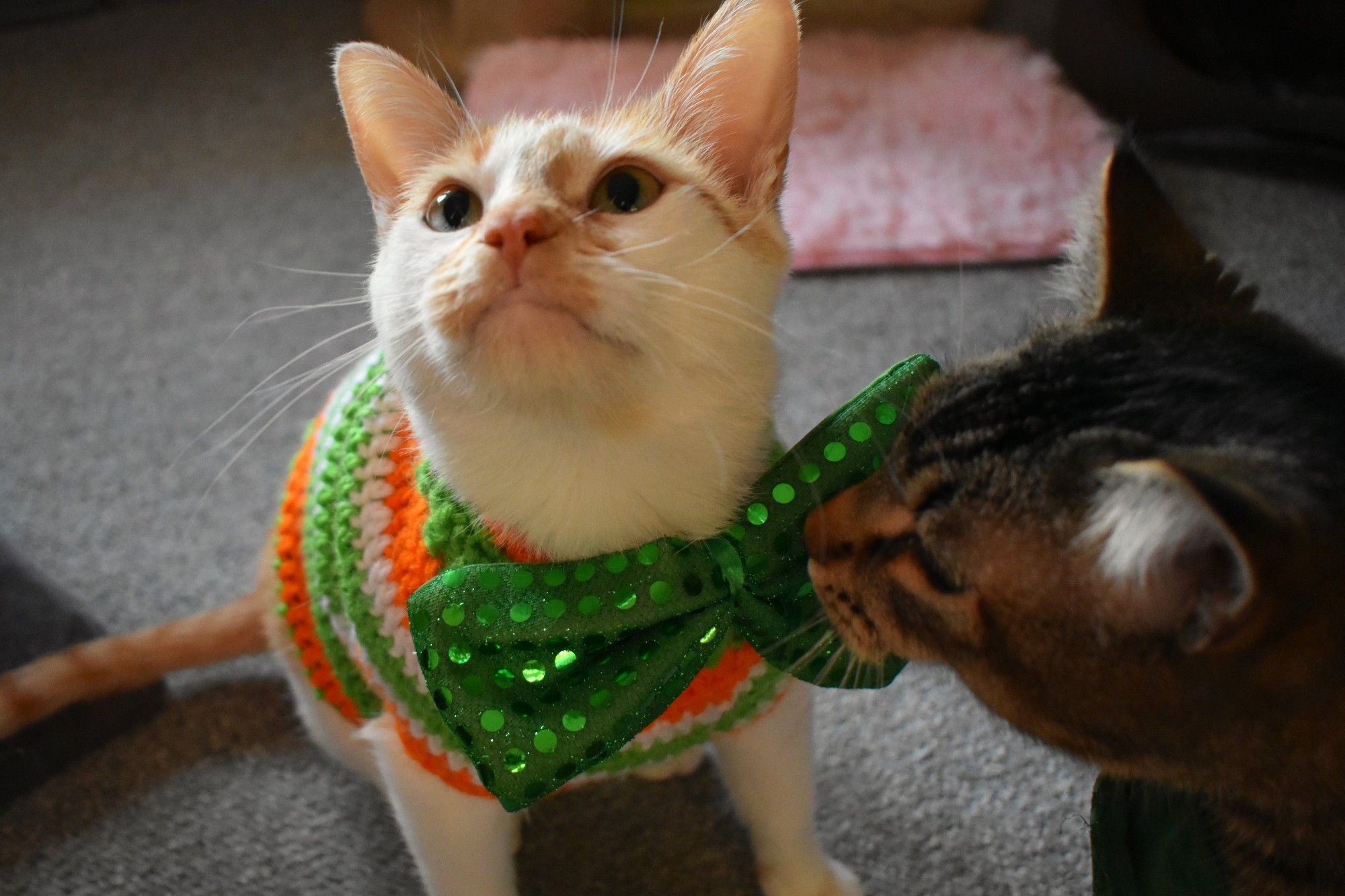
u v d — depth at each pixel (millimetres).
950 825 575
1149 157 604
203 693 645
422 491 469
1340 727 404
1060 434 409
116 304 888
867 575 451
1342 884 438
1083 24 972
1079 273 481
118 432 776
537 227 416
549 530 455
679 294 427
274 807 598
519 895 564
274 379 814
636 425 433
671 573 441
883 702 621
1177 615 389
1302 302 794
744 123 480
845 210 898
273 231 956
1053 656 415
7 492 733
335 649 497
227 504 723
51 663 598
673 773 604
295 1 1285
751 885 565
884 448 460
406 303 448
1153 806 487
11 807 598
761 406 460
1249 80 919
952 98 1011
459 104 504
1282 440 393
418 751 469
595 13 1125
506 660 437
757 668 477
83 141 1076
